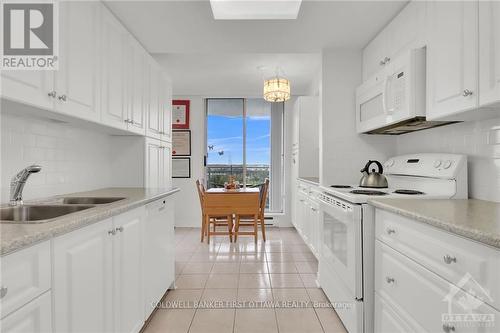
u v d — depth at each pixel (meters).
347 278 1.76
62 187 1.93
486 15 1.20
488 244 0.81
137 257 1.67
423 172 1.94
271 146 5.22
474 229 0.87
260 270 2.92
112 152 2.54
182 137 5.05
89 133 2.22
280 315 2.04
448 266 1.00
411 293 1.23
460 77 1.36
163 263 2.17
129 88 2.18
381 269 1.54
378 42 2.33
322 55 2.66
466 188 1.69
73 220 1.04
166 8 1.96
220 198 3.86
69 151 1.99
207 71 3.88
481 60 1.23
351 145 2.63
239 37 2.42
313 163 4.04
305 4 1.92
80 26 1.55
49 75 1.31
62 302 1.00
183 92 4.96
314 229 3.01
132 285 1.60
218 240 4.11
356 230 1.65
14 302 0.80
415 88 1.72
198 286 2.53
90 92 1.65
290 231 4.70
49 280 0.94
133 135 2.51
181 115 5.04
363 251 1.64
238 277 2.74
